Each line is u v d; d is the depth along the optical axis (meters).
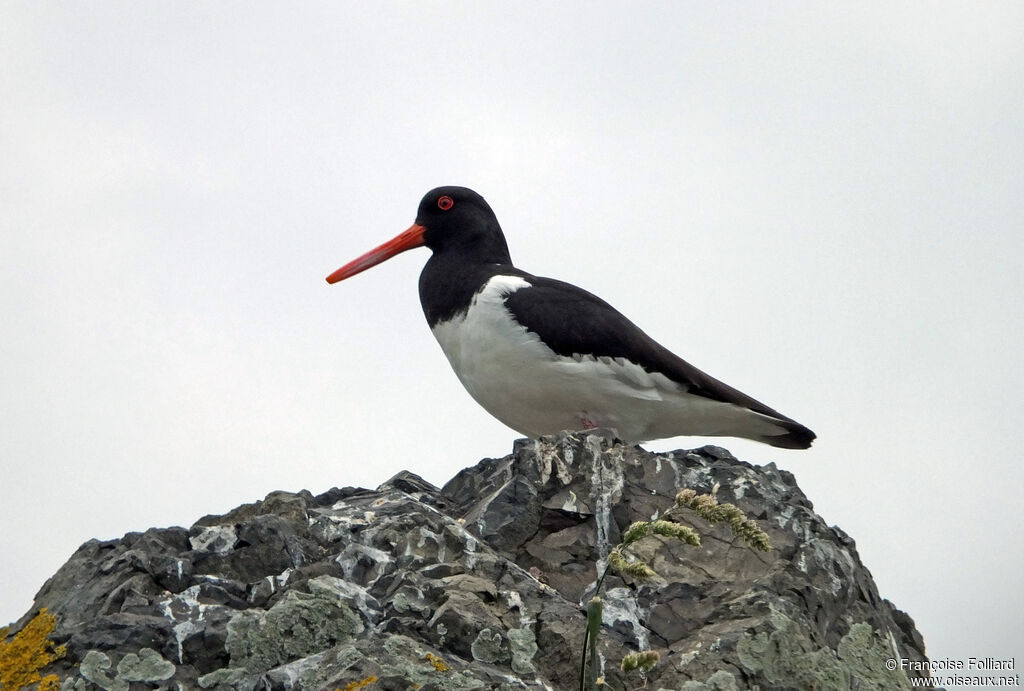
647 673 10.45
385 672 9.69
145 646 10.05
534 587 11.11
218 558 11.12
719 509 9.06
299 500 12.03
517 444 12.98
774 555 11.75
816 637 10.88
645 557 11.77
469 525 12.12
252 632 10.16
